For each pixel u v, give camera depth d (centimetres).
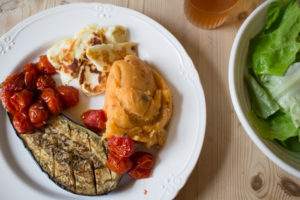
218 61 36
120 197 32
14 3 39
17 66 36
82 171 32
